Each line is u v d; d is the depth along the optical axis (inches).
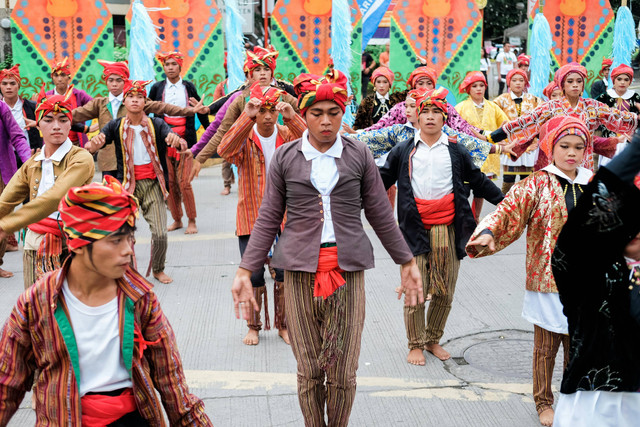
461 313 240.8
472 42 485.4
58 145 173.5
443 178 194.4
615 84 358.9
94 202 97.5
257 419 169.5
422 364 200.1
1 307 250.1
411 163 195.6
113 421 104.1
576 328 117.8
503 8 957.2
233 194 445.4
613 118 265.3
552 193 157.9
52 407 101.7
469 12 482.6
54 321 100.1
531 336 221.0
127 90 260.2
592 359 115.7
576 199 157.2
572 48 517.0
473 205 314.5
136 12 445.7
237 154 209.3
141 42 447.2
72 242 97.7
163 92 375.2
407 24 483.5
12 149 288.2
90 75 468.1
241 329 227.5
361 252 143.4
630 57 519.5
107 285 102.3
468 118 362.3
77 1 460.8
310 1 472.1
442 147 196.1
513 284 270.5
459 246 195.9
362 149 146.2
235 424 167.2
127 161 263.6
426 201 194.2
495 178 379.9
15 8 457.1
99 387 103.2
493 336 221.3
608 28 516.7
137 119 263.6
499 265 295.0
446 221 195.3
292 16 473.4
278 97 207.0
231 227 362.0
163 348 107.2
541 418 165.6
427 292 198.4
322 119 140.0
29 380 105.8
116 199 98.4
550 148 160.4
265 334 223.9
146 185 268.5
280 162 144.3
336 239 141.9
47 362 102.0
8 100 347.6
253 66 240.4
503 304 248.8
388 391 184.2
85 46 465.4
